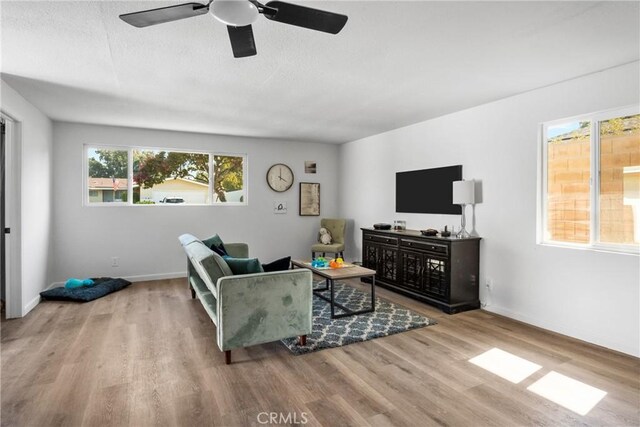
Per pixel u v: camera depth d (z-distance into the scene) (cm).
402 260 451
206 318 365
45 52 257
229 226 588
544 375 247
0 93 313
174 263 551
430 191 465
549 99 331
